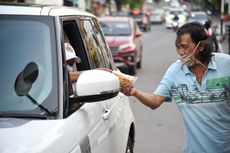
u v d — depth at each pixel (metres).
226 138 5.18
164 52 33.91
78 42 5.63
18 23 4.71
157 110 13.93
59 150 3.77
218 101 5.15
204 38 5.09
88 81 4.29
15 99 4.35
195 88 5.16
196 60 5.11
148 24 64.75
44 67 4.52
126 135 6.45
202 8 72.56
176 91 5.26
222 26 44.22
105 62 6.51
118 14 65.50
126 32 22.31
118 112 6.07
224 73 5.14
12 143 3.65
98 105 5.15
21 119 4.12
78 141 4.16
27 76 4.48
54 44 4.61
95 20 6.78
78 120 4.37
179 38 5.12
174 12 70.44
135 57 21.94
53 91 4.39
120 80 5.17
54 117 4.21
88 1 59.28
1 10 4.80
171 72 5.29
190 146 5.24
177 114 13.41
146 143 10.35
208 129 5.16
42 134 3.83
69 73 4.97
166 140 10.64
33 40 4.64
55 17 4.79
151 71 23.44
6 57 4.57
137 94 5.28
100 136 4.91
